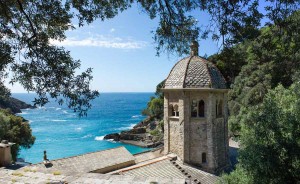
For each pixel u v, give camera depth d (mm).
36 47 9469
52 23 10516
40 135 96812
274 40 8516
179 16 9680
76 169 24688
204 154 26828
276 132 17750
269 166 16344
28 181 9797
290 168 16938
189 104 27094
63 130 109062
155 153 31578
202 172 25703
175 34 10242
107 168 26203
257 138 17969
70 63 9812
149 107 106938
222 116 28328
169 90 28188
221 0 8039
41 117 163875
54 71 9586
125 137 86000
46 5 9883
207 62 28438
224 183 19594
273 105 18812
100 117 160125
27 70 9602
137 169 24031
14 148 46312
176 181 9336
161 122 83125
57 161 25312
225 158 28172
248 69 58844
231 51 8531
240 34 8188
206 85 26781
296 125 17875
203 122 26766
